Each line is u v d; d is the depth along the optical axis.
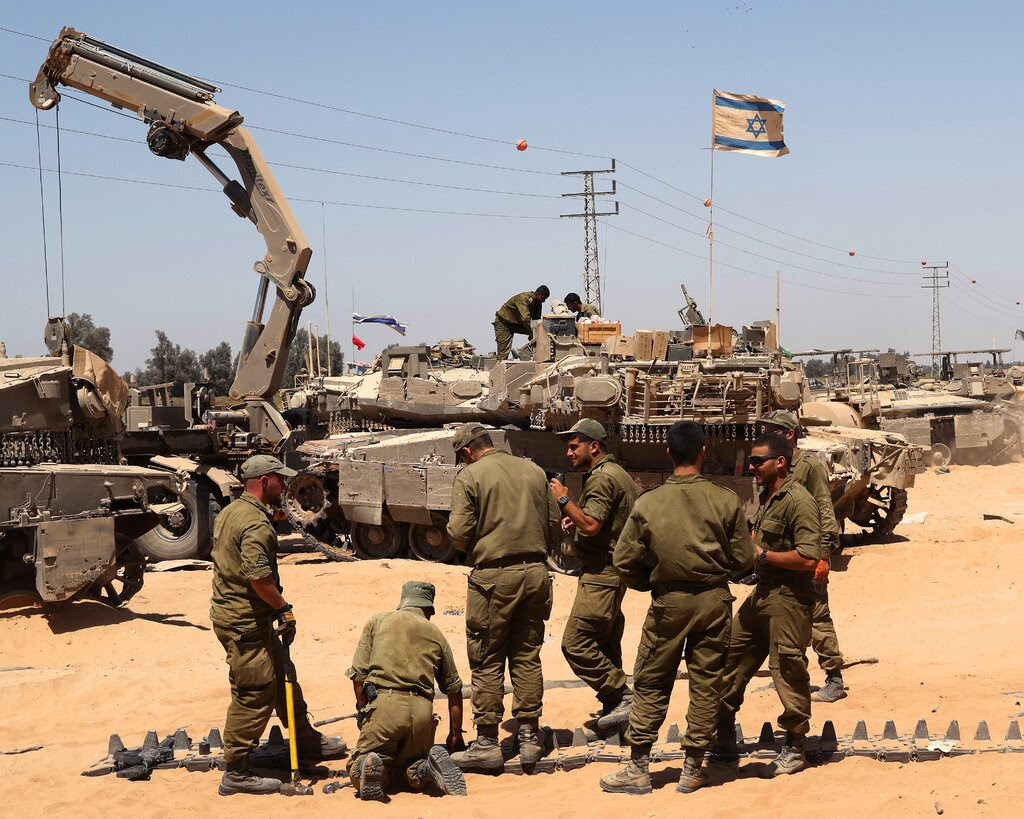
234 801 7.63
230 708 7.80
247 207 21.62
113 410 17.27
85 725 10.29
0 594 14.58
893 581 17.16
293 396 34.09
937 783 6.99
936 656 11.65
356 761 7.62
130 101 21.08
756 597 7.70
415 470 20.44
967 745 7.74
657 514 7.23
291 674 8.12
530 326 22.75
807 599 7.55
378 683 7.74
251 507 7.85
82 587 14.22
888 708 9.36
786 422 9.79
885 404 40.09
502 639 8.12
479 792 7.61
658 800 7.05
